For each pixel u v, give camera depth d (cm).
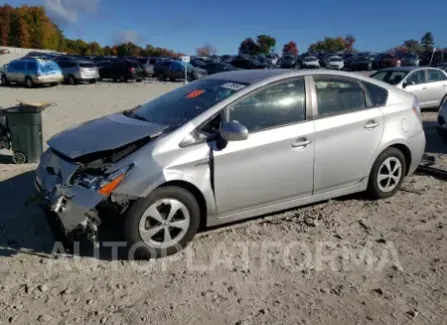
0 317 308
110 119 462
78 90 2480
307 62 4706
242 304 327
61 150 392
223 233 439
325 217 478
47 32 9862
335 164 472
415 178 619
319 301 332
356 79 499
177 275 365
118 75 3203
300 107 452
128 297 334
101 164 375
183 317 311
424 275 369
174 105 454
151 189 372
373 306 327
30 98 1977
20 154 693
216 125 410
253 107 429
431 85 1296
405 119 524
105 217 373
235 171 410
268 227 454
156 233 385
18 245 411
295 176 447
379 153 506
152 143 388
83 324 302
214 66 3362
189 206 394
